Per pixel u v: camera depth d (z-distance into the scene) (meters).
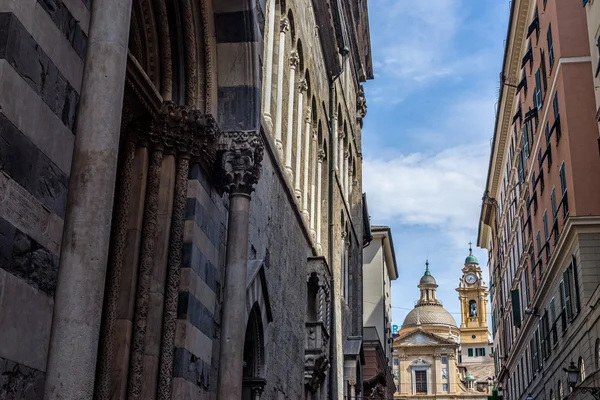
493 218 63.28
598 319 23.86
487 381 112.31
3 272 6.18
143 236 11.16
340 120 32.00
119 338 10.52
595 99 27.48
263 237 16.34
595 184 27.31
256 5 13.61
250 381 15.34
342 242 31.95
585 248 26.66
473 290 142.12
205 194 12.34
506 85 42.53
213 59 13.03
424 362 107.00
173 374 10.88
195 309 11.54
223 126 13.02
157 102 11.49
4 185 6.27
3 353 6.13
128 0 8.00
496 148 53.47
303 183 22.67
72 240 7.04
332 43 26.84
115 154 7.50
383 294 56.69
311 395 21.77
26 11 6.66
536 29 34.53
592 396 24.69
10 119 6.37
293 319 19.61
